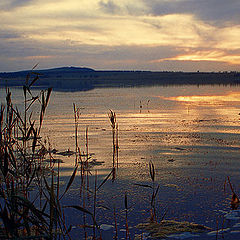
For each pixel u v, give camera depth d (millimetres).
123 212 5270
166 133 12055
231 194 5926
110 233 4543
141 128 13211
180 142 10461
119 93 39031
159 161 8258
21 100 27578
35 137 3873
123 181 6750
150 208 5387
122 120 15680
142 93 38844
